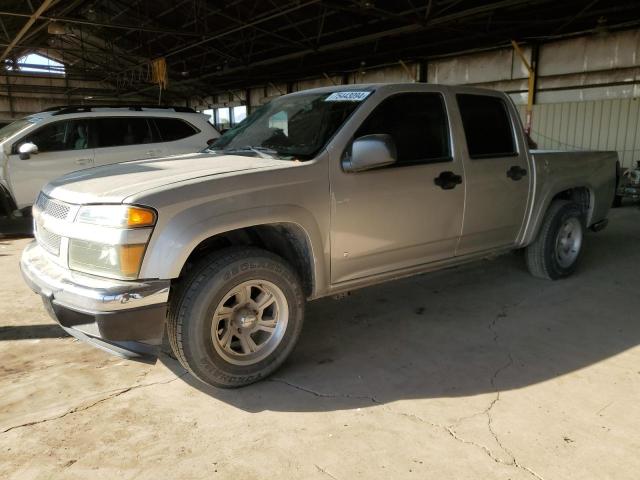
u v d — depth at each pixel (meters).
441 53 16.11
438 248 4.03
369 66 18.52
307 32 16.59
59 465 2.47
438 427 2.74
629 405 2.93
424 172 3.77
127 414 2.90
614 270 5.55
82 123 7.92
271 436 2.68
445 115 3.99
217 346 3.00
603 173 5.45
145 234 2.73
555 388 3.13
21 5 16.30
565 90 13.27
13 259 6.27
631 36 11.73
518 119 4.56
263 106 4.43
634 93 11.83
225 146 4.14
